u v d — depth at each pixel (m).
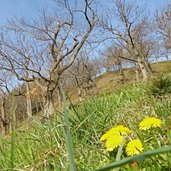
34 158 2.86
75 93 40.53
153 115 3.28
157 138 2.29
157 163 1.66
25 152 2.99
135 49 33.12
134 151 1.68
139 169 1.58
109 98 5.23
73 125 3.27
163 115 3.11
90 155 2.41
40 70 29.70
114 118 3.65
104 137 1.92
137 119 3.36
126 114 3.79
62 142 2.98
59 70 27.12
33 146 3.24
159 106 3.55
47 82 26.81
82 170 2.15
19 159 2.93
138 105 4.46
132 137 2.36
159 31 41.94
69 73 42.31
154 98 4.89
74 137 2.96
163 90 5.13
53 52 27.55
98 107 4.14
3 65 27.56
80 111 4.02
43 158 2.76
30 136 3.73
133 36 36.84
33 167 2.63
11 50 27.88
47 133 3.42
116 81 56.81
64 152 2.71
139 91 5.65
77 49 28.39
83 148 2.67
